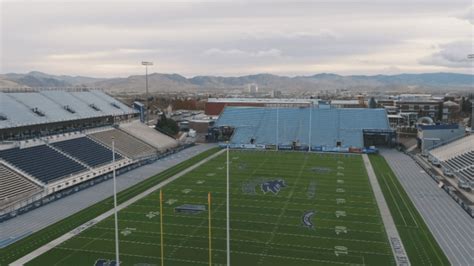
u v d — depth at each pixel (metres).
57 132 72.44
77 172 60.38
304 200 48.72
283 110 105.12
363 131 93.50
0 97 71.12
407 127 114.38
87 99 90.50
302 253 33.62
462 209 45.41
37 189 51.38
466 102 146.62
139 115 104.69
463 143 75.12
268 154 81.50
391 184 56.66
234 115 105.56
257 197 50.03
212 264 31.64
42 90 85.12
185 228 39.34
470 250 34.25
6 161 54.34
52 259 32.62
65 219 42.28
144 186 55.75
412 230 38.84
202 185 56.00
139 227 39.72
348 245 35.22
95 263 31.86
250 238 36.88
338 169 66.75
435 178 58.91
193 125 111.88
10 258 32.84
